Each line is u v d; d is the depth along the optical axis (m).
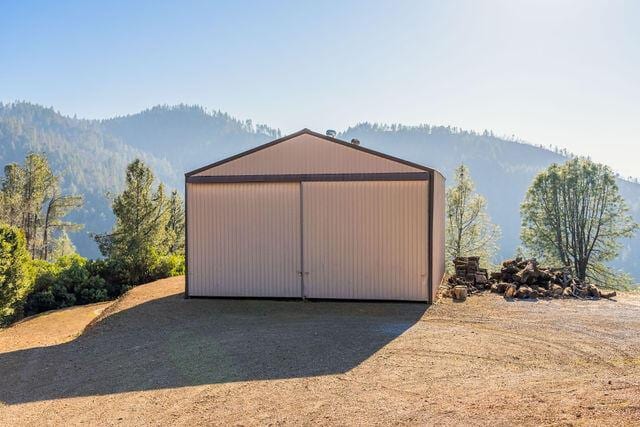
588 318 10.47
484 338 8.88
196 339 9.26
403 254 12.29
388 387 6.43
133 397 6.43
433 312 11.21
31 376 7.56
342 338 9.02
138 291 15.09
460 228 33.97
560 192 31.64
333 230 12.60
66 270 18.98
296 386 6.58
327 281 12.64
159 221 28.06
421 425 5.15
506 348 8.22
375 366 7.35
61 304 17.55
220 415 5.71
